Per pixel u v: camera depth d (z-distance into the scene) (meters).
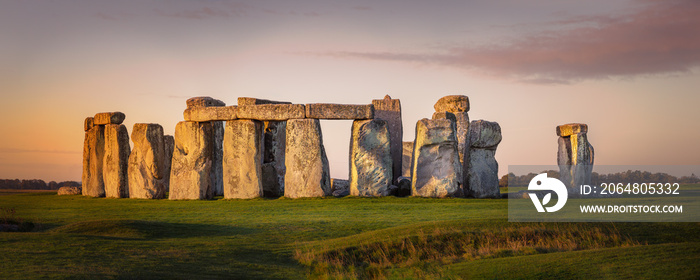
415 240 23.58
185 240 25.53
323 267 21.19
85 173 49.47
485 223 25.23
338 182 51.91
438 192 40.06
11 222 30.00
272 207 36.12
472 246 22.94
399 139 46.53
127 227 27.20
